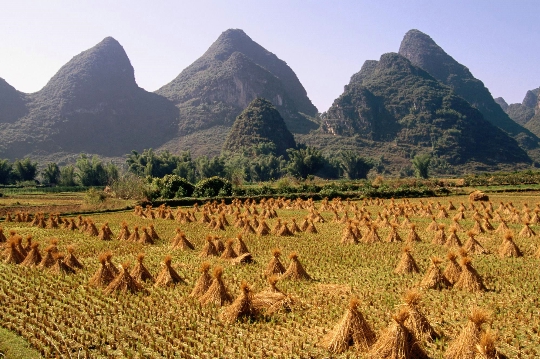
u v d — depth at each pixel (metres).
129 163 115.62
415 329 13.48
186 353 12.84
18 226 39.50
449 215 43.28
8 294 17.81
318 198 61.41
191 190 65.56
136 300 17.08
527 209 39.88
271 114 159.38
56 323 14.99
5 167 104.00
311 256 24.95
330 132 183.75
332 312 15.83
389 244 28.52
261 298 16.42
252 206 50.78
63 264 21.53
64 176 104.38
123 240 30.73
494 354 11.51
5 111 188.75
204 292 17.45
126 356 12.79
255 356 12.73
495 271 21.11
